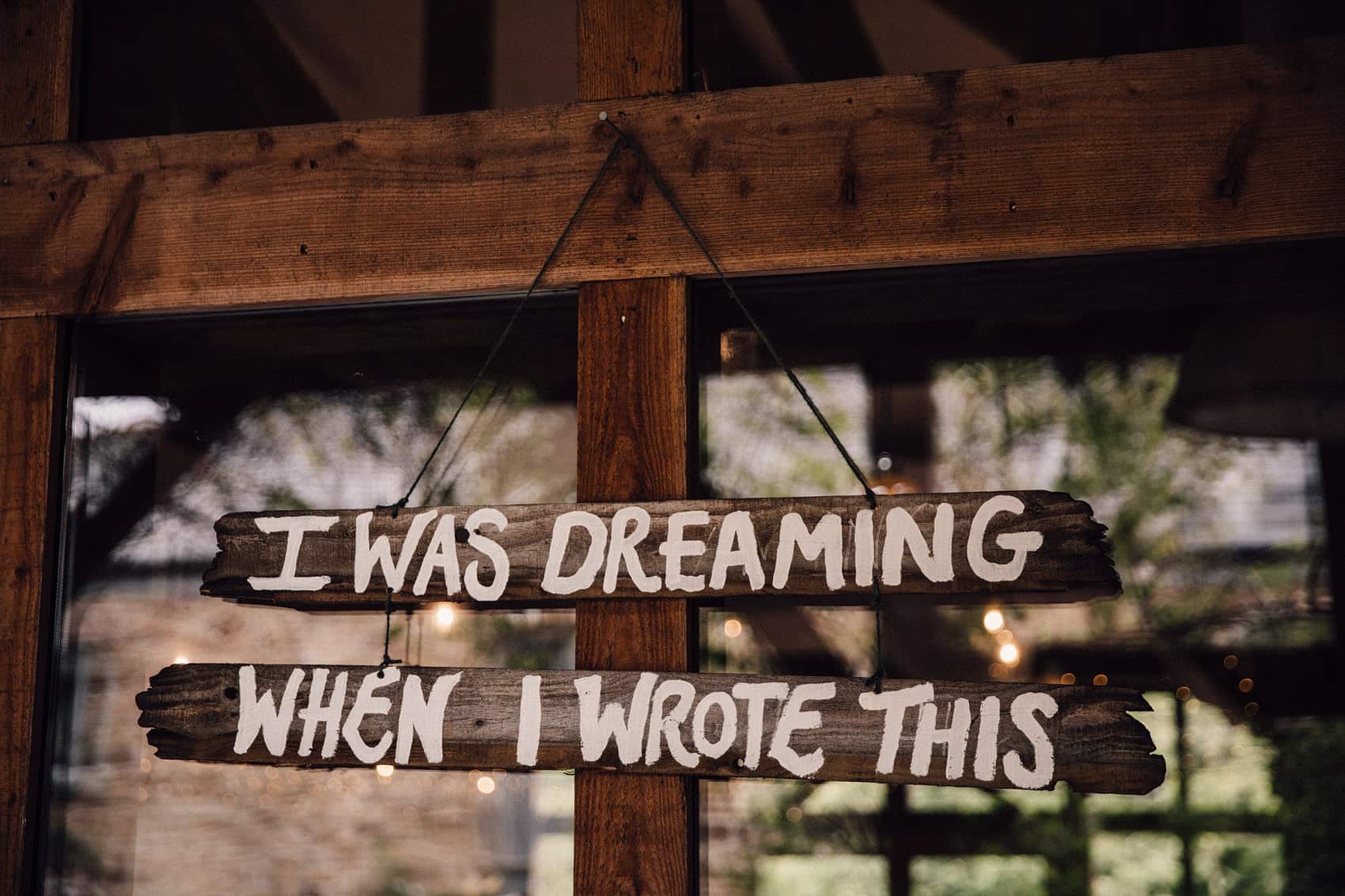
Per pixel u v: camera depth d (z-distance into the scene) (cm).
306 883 190
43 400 196
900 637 178
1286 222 166
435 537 179
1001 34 185
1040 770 157
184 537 202
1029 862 171
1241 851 166
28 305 200
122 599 200
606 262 183
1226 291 179
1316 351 175
